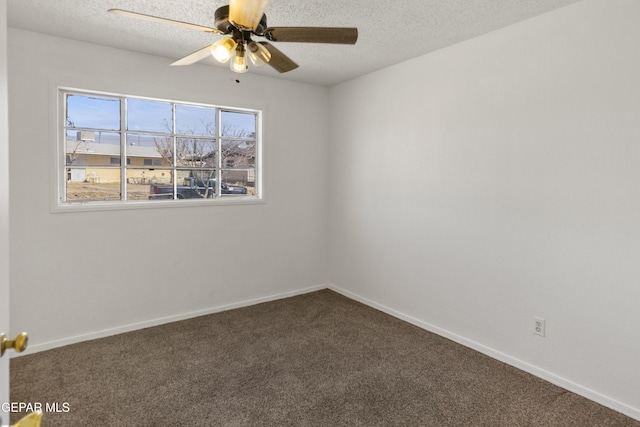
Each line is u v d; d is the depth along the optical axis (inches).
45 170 113.6
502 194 107.3
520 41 101.3
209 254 145.9
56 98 114.6
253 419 82.5
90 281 122.3
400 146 139.1
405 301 140.3
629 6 81.8
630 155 82.6
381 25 103.7
